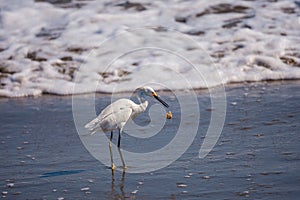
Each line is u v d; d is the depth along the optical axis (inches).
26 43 685.3
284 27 698.8
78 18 735.1
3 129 488.1
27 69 637.9
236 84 606.5
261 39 673.0
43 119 517.0
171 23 719.1
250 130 453.4
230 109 518.6
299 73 616.1
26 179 368.2
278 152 396.2
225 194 326.3
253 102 535.2
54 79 622.5
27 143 449.1
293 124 460.8
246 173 359.3
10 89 608.1
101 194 339.0
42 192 344.5
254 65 634.8
